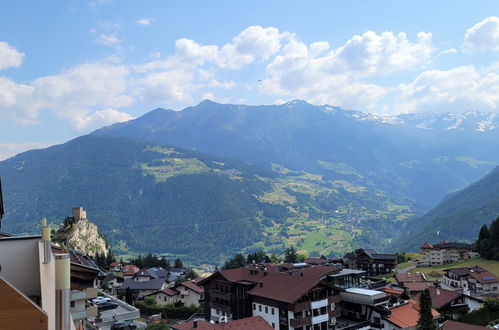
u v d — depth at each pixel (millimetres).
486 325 81312
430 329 61250
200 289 119812
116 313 85125
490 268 163875
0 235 29266
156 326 71500
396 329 73938
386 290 88562
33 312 9469
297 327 70188
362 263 192500
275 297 72625
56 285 11586
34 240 14031
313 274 82875
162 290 122875
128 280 139250
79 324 31672
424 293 62312
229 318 81812
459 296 94375
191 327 61156
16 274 13508
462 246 196750
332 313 76125
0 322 9219
